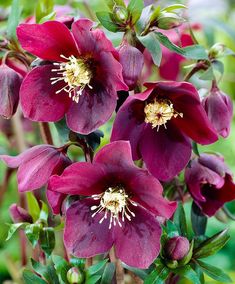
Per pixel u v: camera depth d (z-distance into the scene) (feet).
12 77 1.83
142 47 1.83
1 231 2.15
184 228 1.86
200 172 1.91
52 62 1.81
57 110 1.81
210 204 1.95
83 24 1.71
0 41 1.94
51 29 1.74
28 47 1.77
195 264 1.86
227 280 1.84
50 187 1.71
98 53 1.77
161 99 1.81
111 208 1.76
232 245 3.20
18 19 1.93
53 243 1.91
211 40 2.76
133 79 1.72
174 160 1.81
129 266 1.84
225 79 3.11
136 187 1.76
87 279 1.82
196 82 2.20
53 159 1.80
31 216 2.00
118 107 1.82
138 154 1.81
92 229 1.79
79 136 1.84
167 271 1.81
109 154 1.69
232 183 1.95
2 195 2.57
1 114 1.83
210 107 1.87
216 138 1.78
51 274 1.87
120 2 1.80
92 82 1.80
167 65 2.37
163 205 1.71
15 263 2.79
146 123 1.81
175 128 1.82
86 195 1.79
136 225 1.78
